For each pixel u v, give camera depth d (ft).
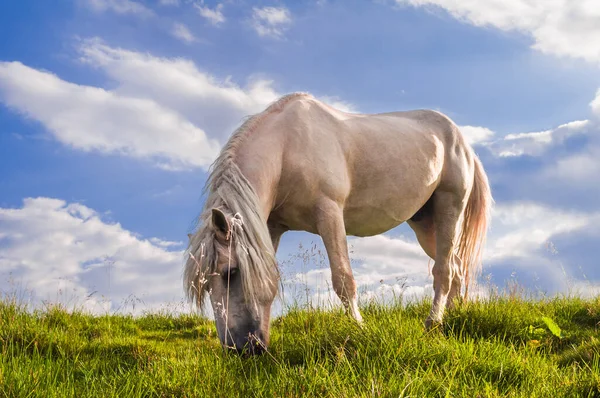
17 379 9.65
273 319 17.39
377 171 16.16
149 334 19.16
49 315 17.98
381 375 10.40
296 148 14.88
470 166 19.53
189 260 12.37
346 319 13.48
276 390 10.02
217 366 11.09
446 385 10.11
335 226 14.75
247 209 12.88
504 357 11.75
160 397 9.97
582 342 13.98
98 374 11.98
